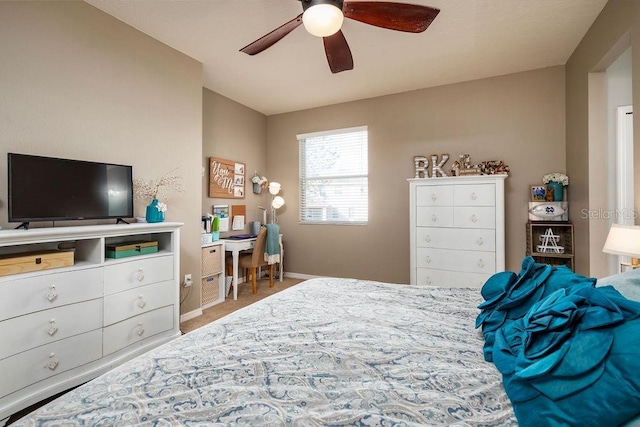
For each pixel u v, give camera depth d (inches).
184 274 123.9
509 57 126.4
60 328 71.9
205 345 44.3
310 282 84.7
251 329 50.1
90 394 32.5
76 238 75.0
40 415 29.1
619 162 106.6
